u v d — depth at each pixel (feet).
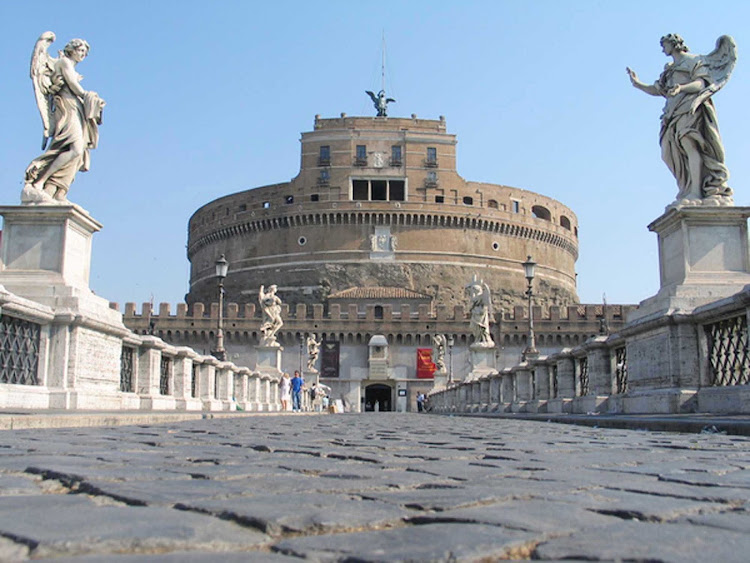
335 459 17.34
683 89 38.70
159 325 285.43
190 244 392.47
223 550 7.43
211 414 54.44
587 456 18.04
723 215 37.73
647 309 39.11
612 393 47.62
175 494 10.80
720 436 24.88
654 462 16.39
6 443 20.12
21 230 42.06
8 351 36.06
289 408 122.83
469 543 7.65
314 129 349.20
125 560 6.84
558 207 384.47
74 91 43.45
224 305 334.44
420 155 342.23
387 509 9.71
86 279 44.98
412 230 333.21
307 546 7.54
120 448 19.44
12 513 9.07
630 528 8.52
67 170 43.14
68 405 39.17
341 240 330.95
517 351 286.46
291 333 290.15
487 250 342.64
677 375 34.96
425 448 21.07
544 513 9.45
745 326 31.30
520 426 38.65
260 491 11.37
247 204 353.92
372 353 286.66
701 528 8.54
